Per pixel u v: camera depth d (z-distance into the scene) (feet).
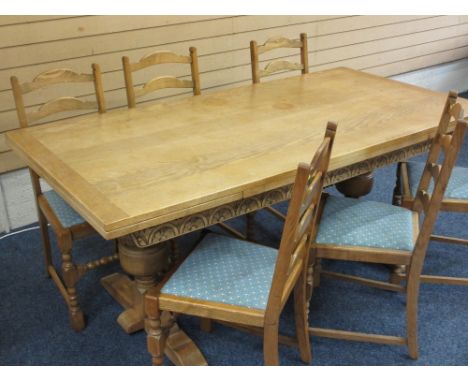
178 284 4.80
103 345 6.17
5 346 6.12
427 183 5.90
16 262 7.71
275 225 8.71
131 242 5.02
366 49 12.45
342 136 5.85
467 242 7.47
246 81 10.46
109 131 6.01
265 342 4.65
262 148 5.53
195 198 4.45
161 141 5.72
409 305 5.63
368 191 7.63
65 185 4.71
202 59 9.57
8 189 8.27
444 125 5.54
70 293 6.15
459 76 15.64
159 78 7.32
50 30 7.62
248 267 5.02
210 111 6.68
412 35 13.37
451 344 6.19
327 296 7.02
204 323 6.31
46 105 6.45
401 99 7.20
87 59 8.17
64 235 5.78
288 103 7.01
